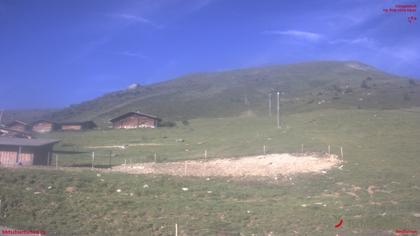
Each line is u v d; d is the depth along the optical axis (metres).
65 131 120.94
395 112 88.62
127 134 96.06
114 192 33.62
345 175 39.78
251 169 46.47
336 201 31.23
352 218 25.48
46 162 54.72
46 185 33.81
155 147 72.50
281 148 57.06
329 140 60.78
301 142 60.38
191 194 33.91
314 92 179.12
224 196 33.59
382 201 30.83
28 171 38.34
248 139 70.25
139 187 35.38
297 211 27.48
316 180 39.12
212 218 25.80
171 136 88.06
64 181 35.28
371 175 39.06
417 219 25.03
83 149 73.31
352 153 50.19
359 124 74.75
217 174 44.97
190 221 25.02
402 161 44.72
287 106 150.62
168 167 50.16
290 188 37.06
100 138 90.81
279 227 23.89
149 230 22.91
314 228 23.75
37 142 54.16
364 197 32.41
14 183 33.94
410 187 34.78
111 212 26.55
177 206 28.78
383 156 47.78
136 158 60.22
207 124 107.00
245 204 30.06
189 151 64.81
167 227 23.62
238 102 186.25
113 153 67.00
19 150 52.66
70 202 28.42
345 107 121.75
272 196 33.94
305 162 46.84
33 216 24.58
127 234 21.98
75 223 23.61
